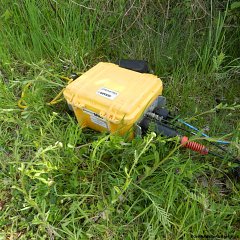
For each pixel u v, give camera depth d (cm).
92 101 128
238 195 129
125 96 127
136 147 123
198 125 156
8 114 149
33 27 186
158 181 129
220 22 176
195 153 141
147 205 126
